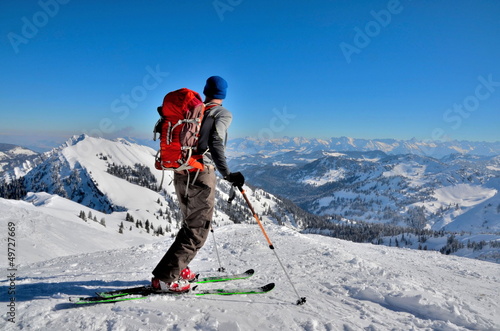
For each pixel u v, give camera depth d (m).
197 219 2.96
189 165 2.76
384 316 3.18
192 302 2.96
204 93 3.02
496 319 3.48
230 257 6.27
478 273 7.84
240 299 3.20
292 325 2.69
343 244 11.57
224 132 2.81
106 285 3.59
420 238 181.00
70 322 2.44
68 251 44.53
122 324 2.43
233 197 3.08
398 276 5.00
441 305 3.44
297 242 8.27
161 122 2.89
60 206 120.19
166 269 2.95
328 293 3.80
